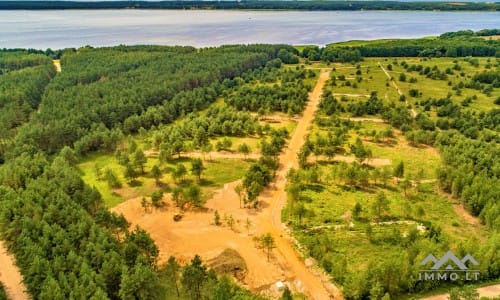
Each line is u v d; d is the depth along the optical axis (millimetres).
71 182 94438
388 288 64062
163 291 65438
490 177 100125
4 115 143125
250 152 128625
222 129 144375
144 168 118250
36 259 64125
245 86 198625
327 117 159875
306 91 189250
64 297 58094
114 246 70375
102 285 61562
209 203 98062
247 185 99938
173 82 187250
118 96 166000
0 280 73188
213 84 199875
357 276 64438
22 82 182375
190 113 162375
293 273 73062
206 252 79375
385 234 81375
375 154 125312
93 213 91062
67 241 69375
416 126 145625
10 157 118375
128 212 94562
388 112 154875
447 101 167125
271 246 78375
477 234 82750
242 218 91250
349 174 102625
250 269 74188
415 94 183750
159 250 78500
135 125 150875
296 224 87438
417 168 114500
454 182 96000
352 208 92938
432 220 87938
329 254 75688
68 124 134000
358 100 178750
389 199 97062
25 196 85250
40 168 104125
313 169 107625
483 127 137500
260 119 161875
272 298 66938
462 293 59156
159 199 95562
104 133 134750
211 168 117688
